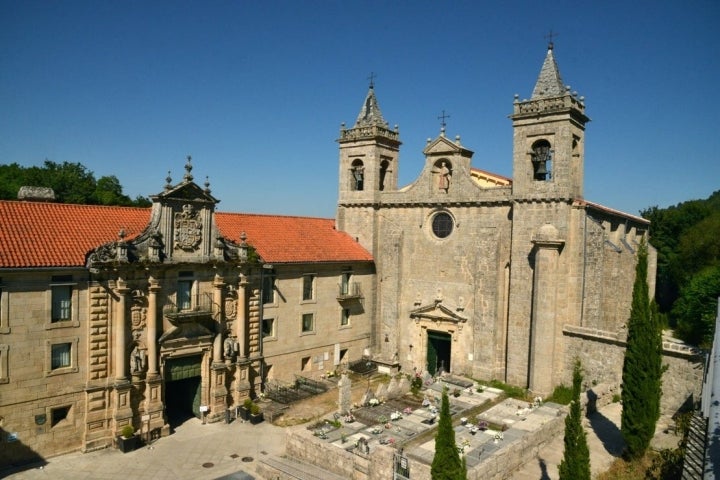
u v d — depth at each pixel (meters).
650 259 61.00
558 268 38.94
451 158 45.78
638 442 26.75
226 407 37.16
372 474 25.62
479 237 44.44
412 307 48.97
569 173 39.00
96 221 34.50
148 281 33.09
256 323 39.84
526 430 31.20
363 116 51.47
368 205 50.53
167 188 33.66
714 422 15.51
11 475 27.48
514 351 41.41
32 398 28.77
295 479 26.69
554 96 39.44
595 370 37.66
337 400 40.22
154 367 33.12
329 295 46.41
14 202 32.38
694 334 52.19
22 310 28.27
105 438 31.44
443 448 19.31
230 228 43.12
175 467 29.31
